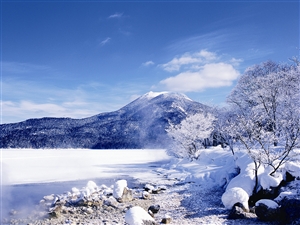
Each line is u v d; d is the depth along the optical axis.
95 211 18.75
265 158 17.56
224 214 15.32
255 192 17.08
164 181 30.66
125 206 19.73
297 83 30.88
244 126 19.66
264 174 17.14
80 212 18.53
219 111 48.09
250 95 36.59
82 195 21.53
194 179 28.50
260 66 42.84
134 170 41.69
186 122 42.88
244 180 17.42
